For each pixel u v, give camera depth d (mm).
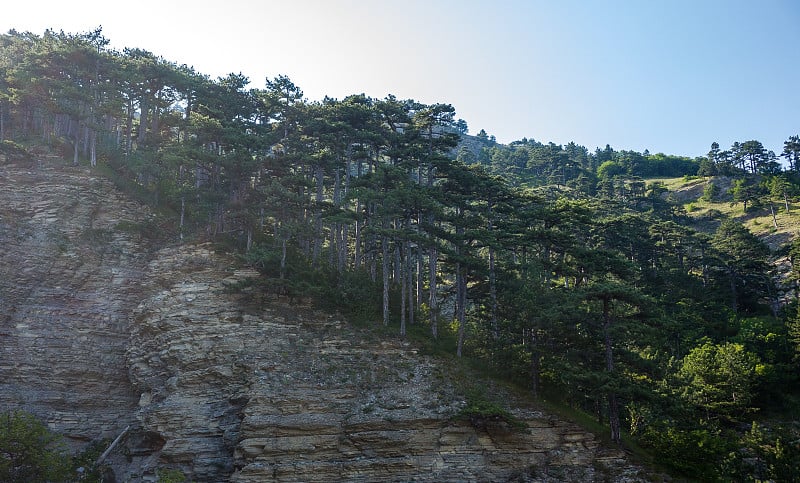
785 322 61312
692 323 63844
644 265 78250
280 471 35531
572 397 44188
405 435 37938
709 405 49344
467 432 38719
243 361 43188
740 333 61344
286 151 68562
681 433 39719
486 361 46438
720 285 75062
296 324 47438
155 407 41938
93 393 46062
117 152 65438
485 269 49344
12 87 65188
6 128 66875
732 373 50969
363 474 36188
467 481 36812
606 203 103625
